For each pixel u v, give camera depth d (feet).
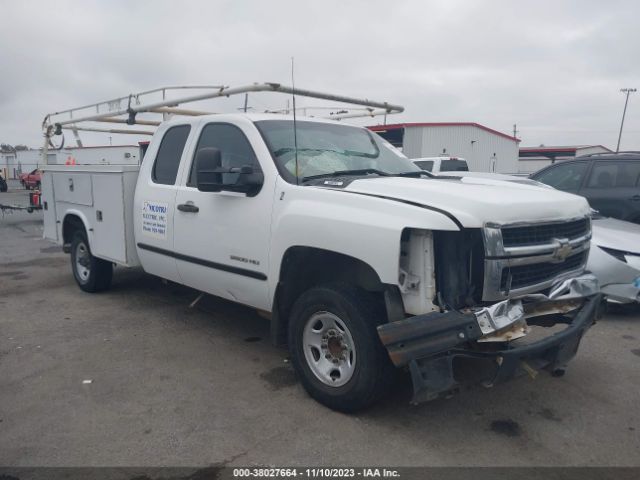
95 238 20.31
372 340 11.10
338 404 11.89
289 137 14.55
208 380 13.87
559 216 11.82
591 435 11.39
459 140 102.78
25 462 10.14
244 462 10.20
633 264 18.86
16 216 58.59
